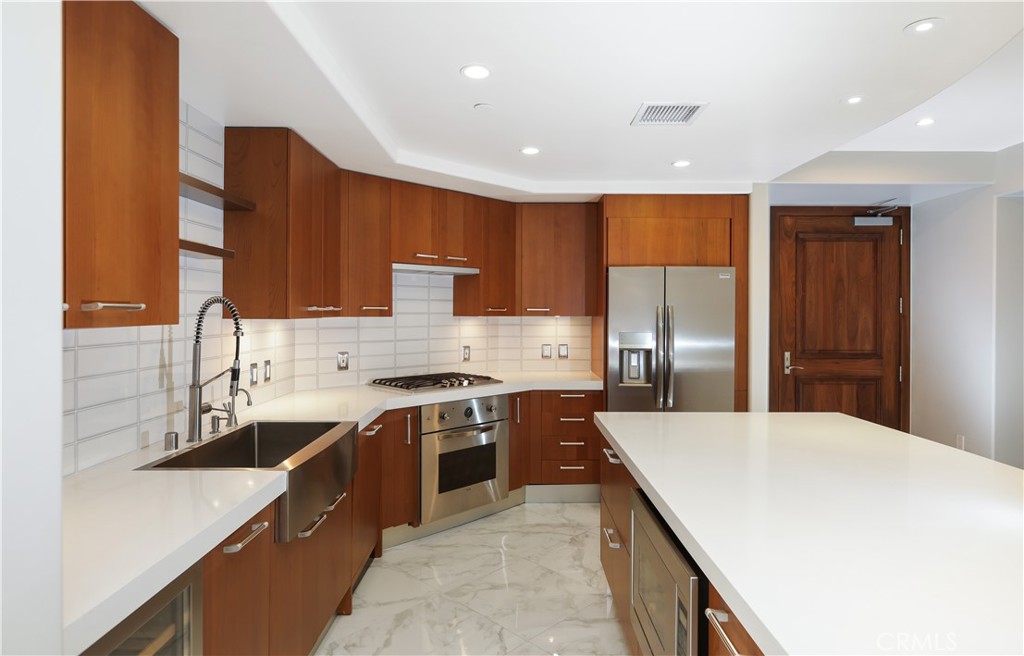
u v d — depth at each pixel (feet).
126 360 5.91
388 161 9.81
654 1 5.30
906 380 15.24
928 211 14.62
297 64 5.98
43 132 2.33
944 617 2.68
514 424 12.57
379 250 10.94
